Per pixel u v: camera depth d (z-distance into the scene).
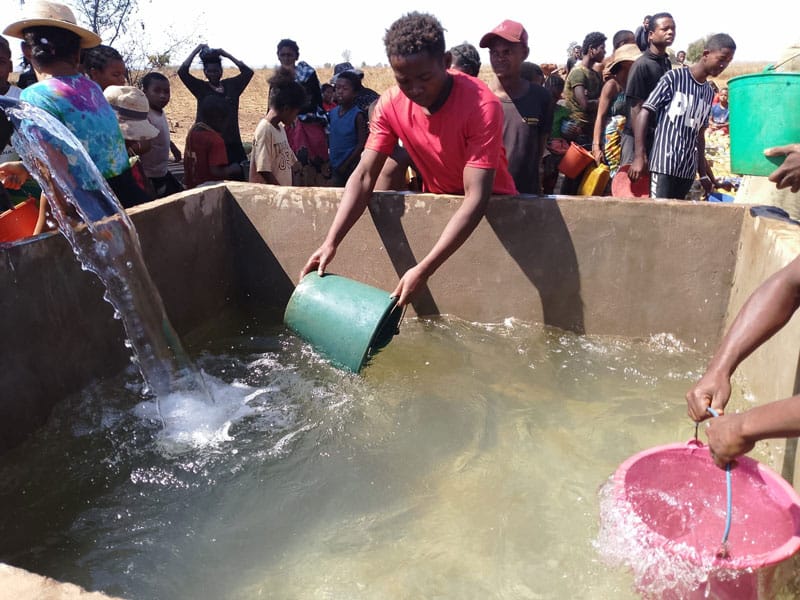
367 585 2.06
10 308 2.69
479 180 3.26
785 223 3.14
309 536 2.29
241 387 3.29
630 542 1.92
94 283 3.15
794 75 2.79
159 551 2.23
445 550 2.20
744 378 3.08
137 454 2.75
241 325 4.09
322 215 4.10
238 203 4.21
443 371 3.43
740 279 3.47
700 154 5.46
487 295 3.97
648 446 2.78
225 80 6.60
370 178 3.65
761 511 2.08
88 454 2.75
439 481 2.55
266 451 2.76
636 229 3.66
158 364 3.30
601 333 3.88
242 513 2.41
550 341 3.81
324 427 2.92
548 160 6.12
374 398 3.15
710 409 1.96
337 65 6.77
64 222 2.96
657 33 5.53
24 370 2.78
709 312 3.70
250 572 2.13
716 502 2.23
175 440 2.84
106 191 3.19
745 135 3.04
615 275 3.76
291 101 5.11
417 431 2.88
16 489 2.54
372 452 2.74
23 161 2.93
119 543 2.27
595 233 3.71
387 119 3.58
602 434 2.86
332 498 2.47
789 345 2.54
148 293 3.34
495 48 4.45
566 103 7.61
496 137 3.26
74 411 3.01
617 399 3.17
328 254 3.56
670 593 1.87
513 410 3.06
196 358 3.61
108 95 4.59
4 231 3.12
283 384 3.31
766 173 3.02
